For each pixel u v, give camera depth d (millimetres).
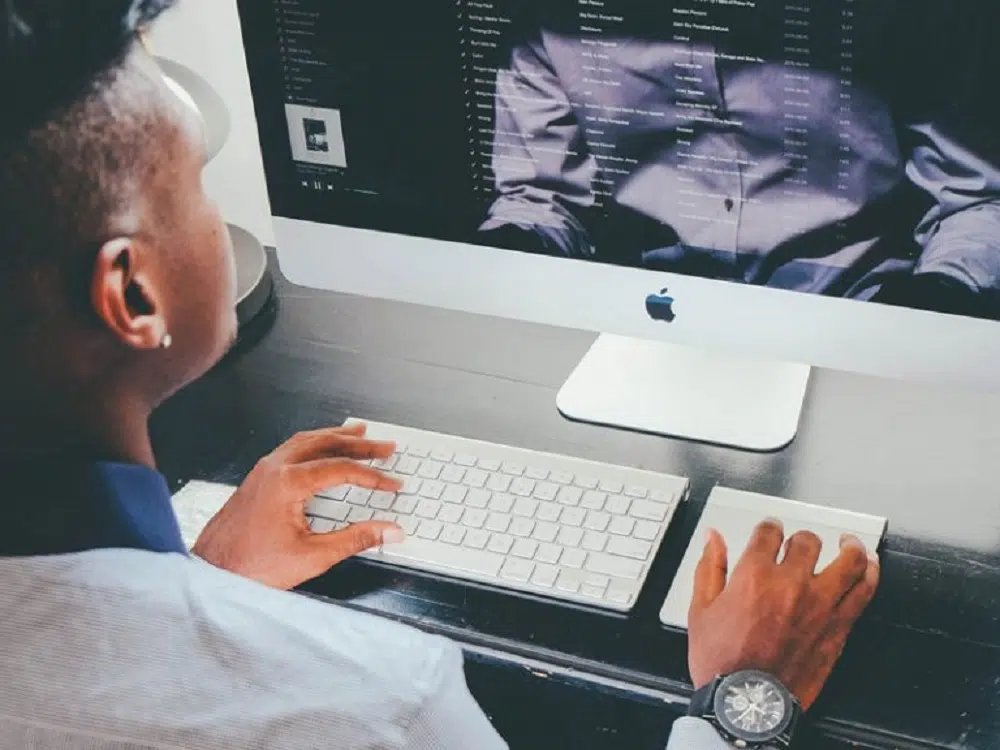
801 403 1109
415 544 998
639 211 1024
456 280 1125
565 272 1080
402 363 1227
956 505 1010
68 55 583
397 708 580
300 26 1051
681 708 877
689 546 977
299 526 1009
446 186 1081
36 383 620
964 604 930
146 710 560
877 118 915
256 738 559
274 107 1103
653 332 1079
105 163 608
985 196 914
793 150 950
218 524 1025
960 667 883
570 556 972
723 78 940
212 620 588
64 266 603
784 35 907
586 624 937
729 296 1033
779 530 941
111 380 648
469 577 975
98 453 655
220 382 1223
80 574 584
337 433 1104
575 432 1114
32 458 637
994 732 839
